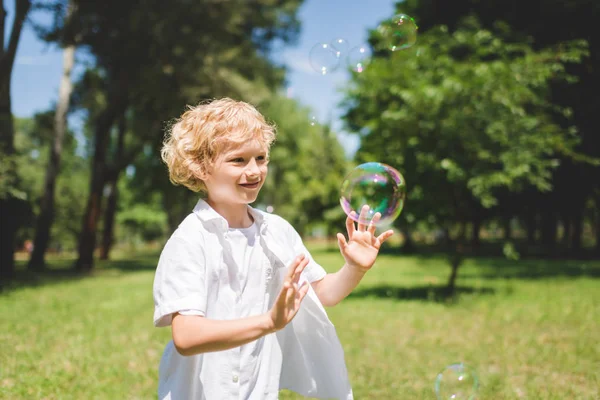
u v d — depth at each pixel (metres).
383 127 9.34
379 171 2.39
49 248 40.53
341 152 32.28
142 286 11.79
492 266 16.84
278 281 1.96
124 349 5.33
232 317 1.79
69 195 38.53
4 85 13.80
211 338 1.52
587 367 4.59
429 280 12.58
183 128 1.86
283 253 1.93
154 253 35.59
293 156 33.41
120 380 4.24
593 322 6.73
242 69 18.59
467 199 9.66
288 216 36.62
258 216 1.98
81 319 7.14
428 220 9.70
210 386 1.74
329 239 36.69
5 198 12.52
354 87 9.84
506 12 15.42
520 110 8.70
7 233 14.15
